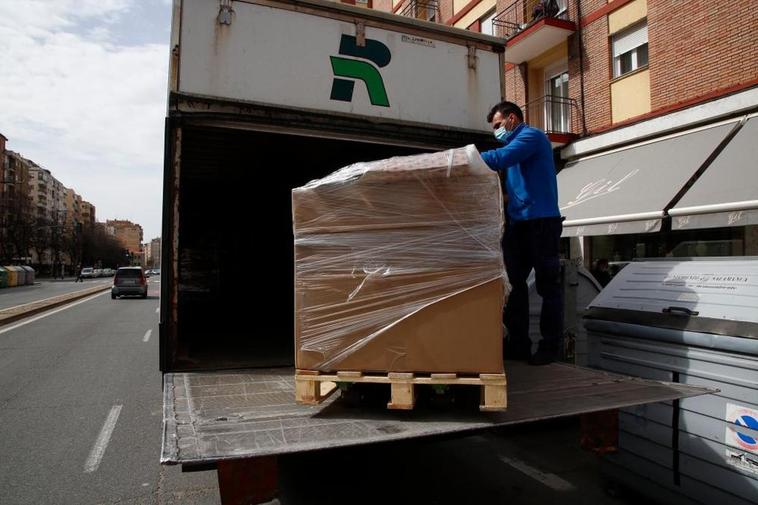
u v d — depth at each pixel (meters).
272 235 8.51
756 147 8.01
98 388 6.96
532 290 5.18
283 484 3.95
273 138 4.71
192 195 8.09
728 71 9.11
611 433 2.79
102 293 31.28
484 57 4.41
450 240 2.38
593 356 3.78
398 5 22.14
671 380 3.15
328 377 2.46
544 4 13.05
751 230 8.75
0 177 80.44
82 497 3.79
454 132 4.22
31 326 13.81
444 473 4.19
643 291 3.60
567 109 13.35
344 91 3.85
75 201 141.25
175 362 3.58
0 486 3.96
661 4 10.40
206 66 3.48
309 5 3.77
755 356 2.68
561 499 3.70
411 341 2.37
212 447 2.00
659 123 10.34
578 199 10.69
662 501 3.21
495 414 2.41
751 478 2.70
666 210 8.30
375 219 2.45
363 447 2.33
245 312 8.35
